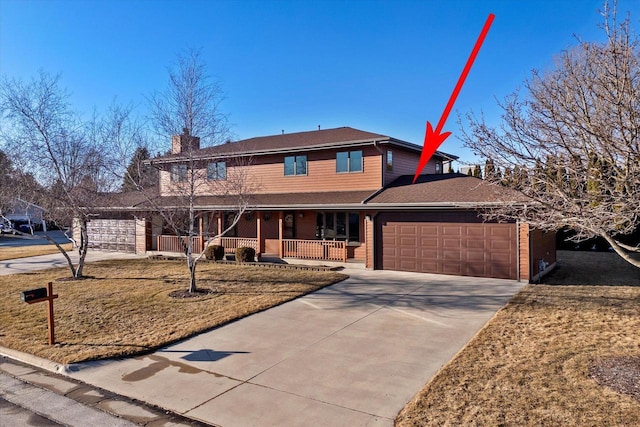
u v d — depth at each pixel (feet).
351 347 25.20
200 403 18.53
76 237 80.53
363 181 59.93
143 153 45.42
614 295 37.45
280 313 33.27
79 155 48.21
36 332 28.55
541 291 39.55
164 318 31.78
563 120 19.27
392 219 52.34
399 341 26.11
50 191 47.01
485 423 15.66
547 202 20.42
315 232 64.44
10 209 51.44
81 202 47.78
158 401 18.84
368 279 47.21
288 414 17.35
